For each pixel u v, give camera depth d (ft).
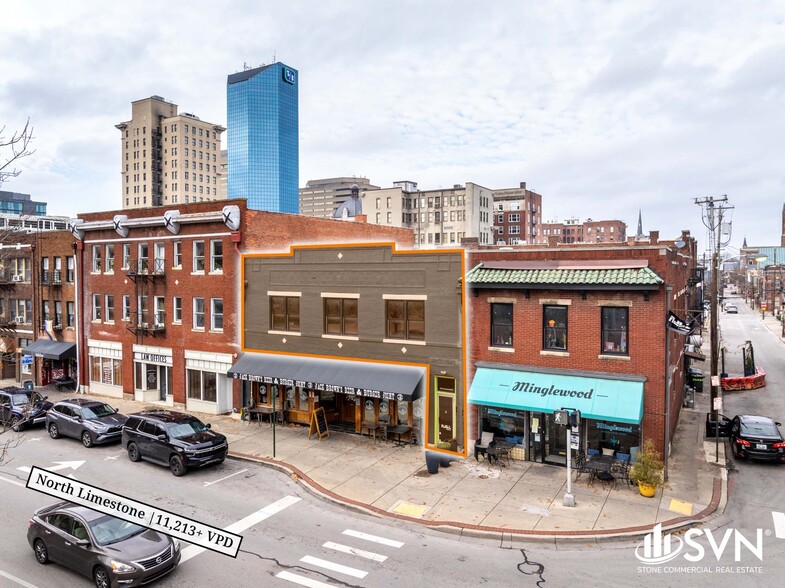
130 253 114.11
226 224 96.02
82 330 123.95
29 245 136.87
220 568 46.93
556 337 69.97
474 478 66.33
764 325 267.39
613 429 66.59
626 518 54.95
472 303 73.82
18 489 66.39
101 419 85.81
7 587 44.83
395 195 431.43
